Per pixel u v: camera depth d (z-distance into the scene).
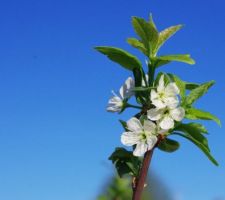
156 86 0.49
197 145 0.48
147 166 0.47
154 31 0.50
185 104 0.50
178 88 0.50
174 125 0.48
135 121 0.47
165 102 0.47
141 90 0.48
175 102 0.47
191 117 0.50
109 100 0.50
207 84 0.50
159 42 0.51
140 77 0.50
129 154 0.49
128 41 0.51
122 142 0.47
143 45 0.51
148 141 0.47
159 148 0.49
